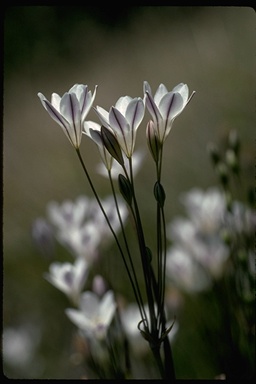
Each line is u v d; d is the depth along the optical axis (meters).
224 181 0.58
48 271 0.99
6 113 2.18
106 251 0.59
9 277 1.07
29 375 0.78
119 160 0.45
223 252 0.59
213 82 1.47
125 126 0.45
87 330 0.53
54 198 1.38
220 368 0.57
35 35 2.73
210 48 1.70
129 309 0.57
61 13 2.69
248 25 1.72
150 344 0.45
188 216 1.03
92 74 2.32
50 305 0.93
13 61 2.67
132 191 0.45
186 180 1.18
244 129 1.23
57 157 1.58
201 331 0.59
